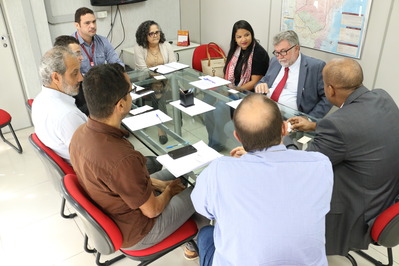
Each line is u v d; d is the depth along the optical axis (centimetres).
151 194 139
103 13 411
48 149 171
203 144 179
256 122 102
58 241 216
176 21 480
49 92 183
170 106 231
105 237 130
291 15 326
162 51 361
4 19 331
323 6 294
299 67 252
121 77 132
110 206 136
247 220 99
